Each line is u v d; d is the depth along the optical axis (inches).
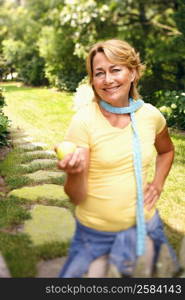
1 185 191.3
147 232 88.7
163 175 104.1
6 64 856.3
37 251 120.6
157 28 558.6
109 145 88.0
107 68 90.7
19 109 473.4
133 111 93.0
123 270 84.8
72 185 84.0
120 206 86.8
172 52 476.1
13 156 241.9
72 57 643.5
